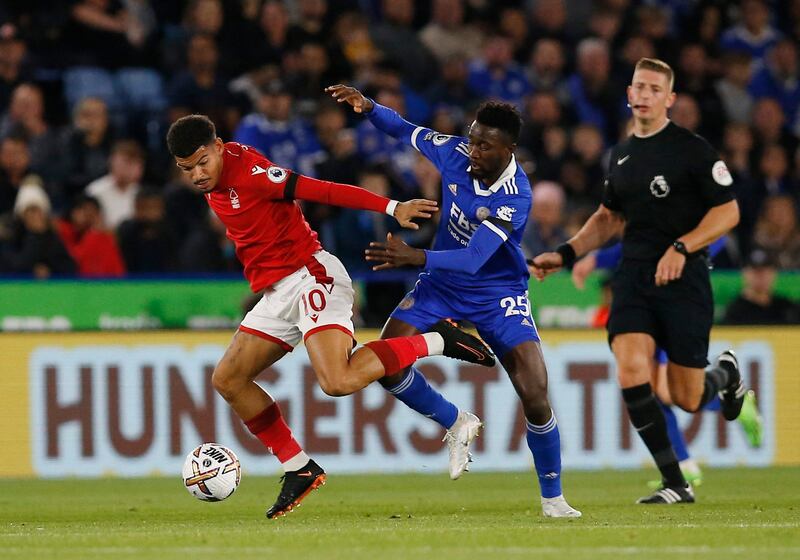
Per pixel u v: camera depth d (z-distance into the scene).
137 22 53.94
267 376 40.25
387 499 31.77
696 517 25.27
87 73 52.47
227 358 24.84
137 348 39.94
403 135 26.89
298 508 29.03
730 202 28.00
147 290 40.00
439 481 37.56
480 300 25.94
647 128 28.52
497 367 40.97
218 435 40.12
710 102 55.69
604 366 41.28
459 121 51.75
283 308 24.66
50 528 24.45
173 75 52.50
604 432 41.31
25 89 47.81
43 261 42.06
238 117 49.72
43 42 52.47
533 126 50.75
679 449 33.94
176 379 40.03
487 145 24.64
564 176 49.50
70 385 39.81
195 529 23.58
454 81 52.75
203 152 23.72
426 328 26.39
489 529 22.58
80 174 47.84
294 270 24.62
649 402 28.52
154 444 39.94
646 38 56.34
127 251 43.47
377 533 21.94
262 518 26.47
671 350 28.55
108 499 32.41
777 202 47.50
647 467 41.38
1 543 20.92
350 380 24.08
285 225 24.53
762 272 41.69
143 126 50.22
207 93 50.03
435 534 21.67
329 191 23.91
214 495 24.81
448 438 26.41
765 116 53.66
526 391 25.22
